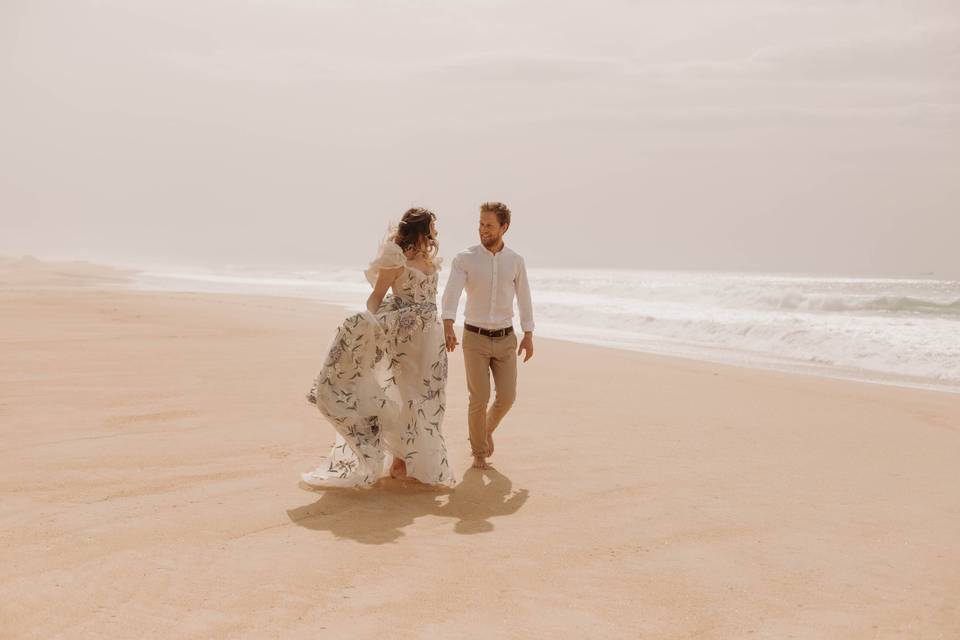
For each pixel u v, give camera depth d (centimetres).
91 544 393
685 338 1662
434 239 546
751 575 380
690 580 372
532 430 696
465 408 775
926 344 1336
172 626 309
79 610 321
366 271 531
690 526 452
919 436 719
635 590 359
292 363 978
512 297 580
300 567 375
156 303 1972
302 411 707
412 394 524
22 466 518
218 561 379
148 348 1081
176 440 600
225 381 843
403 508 479
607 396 871
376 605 335
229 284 3741
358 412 505
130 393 761
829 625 326
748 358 1342
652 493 518
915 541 433
